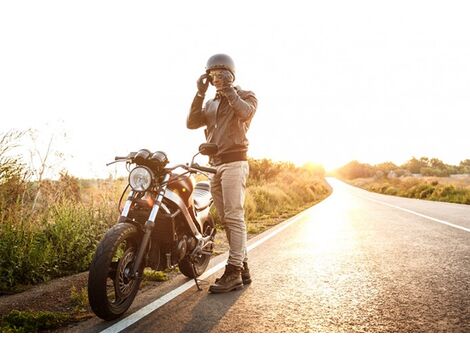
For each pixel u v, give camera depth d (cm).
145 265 337
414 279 405
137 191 322
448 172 10575
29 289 409
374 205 1677
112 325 295
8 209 500
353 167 15675
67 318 312
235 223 392
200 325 290
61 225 521
